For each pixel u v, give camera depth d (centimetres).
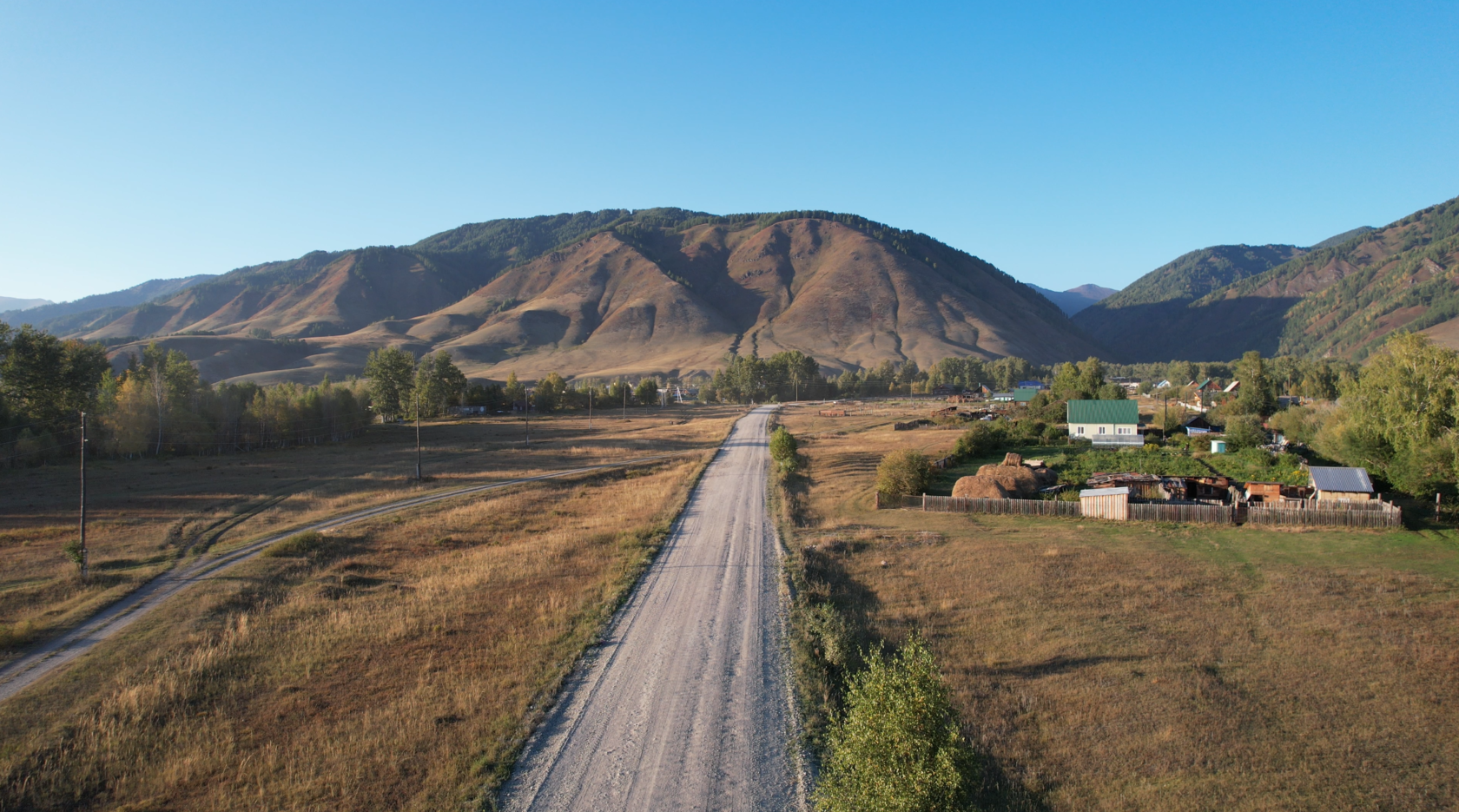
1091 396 10950
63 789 1680
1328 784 1628
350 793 1641
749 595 3044
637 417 14712
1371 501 4184
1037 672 2244
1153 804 1571
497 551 3856
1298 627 2542
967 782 1422
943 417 11362
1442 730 1845
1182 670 2225
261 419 9544
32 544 4056
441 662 2372
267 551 3812
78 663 2388
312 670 2327
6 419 7500
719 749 1812
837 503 5134
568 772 1712
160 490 5947
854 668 2250
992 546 3700
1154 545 3684
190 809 1600
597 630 2625
